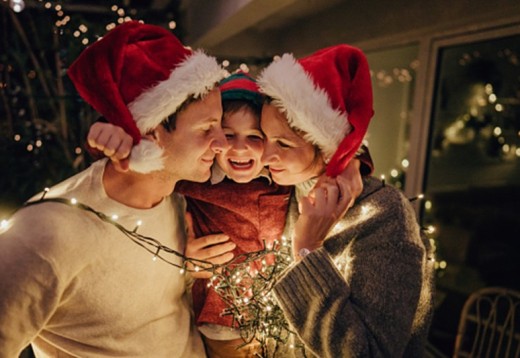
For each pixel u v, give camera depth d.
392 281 0.89
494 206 2.48
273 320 0.99
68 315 0.94
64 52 3.31
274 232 1.07
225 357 1.07
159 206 0.99
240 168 1.00
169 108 0.85
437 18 2.01
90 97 0.86
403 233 0.93
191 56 0.88
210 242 1.05
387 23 2.36
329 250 1.00
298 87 0.87
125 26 0.87
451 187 2.52
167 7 4.21
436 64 2.21
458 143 2.44
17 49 3.24
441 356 2.21
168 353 1.05
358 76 0.94
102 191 0.93
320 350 0.90
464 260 2.56
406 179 2.51
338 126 0.90
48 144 3.34
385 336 0.87
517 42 1.88
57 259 0.86
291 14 3.18
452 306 2.45
